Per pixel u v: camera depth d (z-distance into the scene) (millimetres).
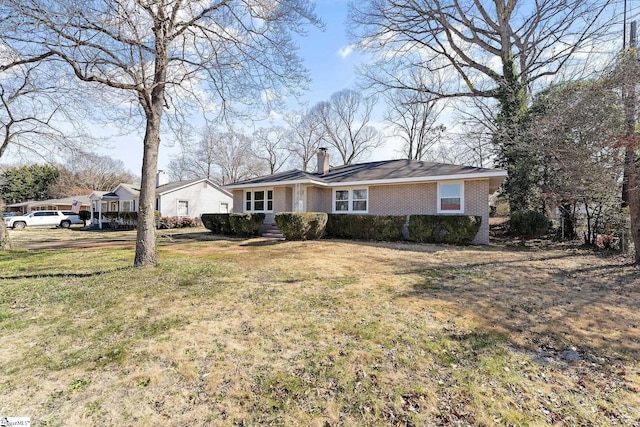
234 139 40219
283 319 3906
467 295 4941
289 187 15664
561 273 6559
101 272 6402
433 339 3412
